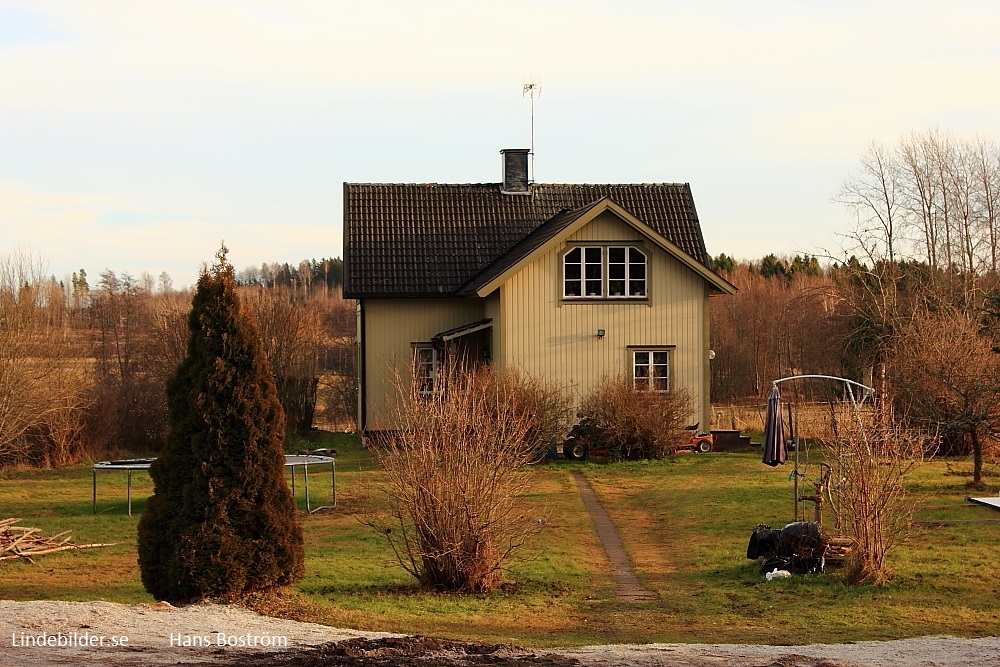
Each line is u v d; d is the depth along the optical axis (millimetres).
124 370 62000
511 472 22844
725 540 27297
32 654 13562
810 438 46969
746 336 89562
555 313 47281
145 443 53812
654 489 36656
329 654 14164
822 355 65312
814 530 23562
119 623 15734
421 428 22406
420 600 20578
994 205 66562
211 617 16688
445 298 51656
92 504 35375
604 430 44219
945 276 59781
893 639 17297
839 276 61500
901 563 23031
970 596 20312
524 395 42531
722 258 132000
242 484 18641
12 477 45312
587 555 26344
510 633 17969
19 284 53656
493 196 56125
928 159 66562
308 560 24844
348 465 45938
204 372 18688
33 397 47656
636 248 47562
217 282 19078
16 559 25312
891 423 24703
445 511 21734
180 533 18297
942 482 35125
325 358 74000
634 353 47656
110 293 79625
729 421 61656
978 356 37250
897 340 45094
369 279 51250
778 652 15547
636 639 17609
